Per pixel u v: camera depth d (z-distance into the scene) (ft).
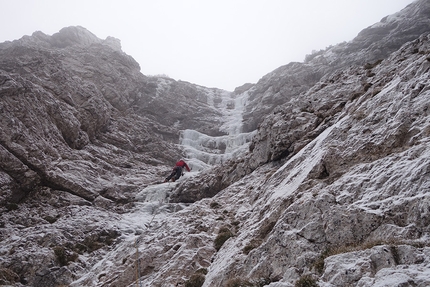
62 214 76.02
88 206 82.48
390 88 48.19
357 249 27.12
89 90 131.75
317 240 30.83
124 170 111.04
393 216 29.04
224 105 196.34
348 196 34.32
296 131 70.59
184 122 171.83
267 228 40.75
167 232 55.42
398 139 38.75
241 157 88.48
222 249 44.29
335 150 43.73
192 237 48.32
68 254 59.77
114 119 141.38
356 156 41.32
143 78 190.39
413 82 43.52
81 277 54.70
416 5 183.11
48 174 84.02
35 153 84.12
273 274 31.37
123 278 46.62
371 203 31.53
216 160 138.41
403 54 68.74
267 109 164.35
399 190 31.09
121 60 183.21
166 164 130.00
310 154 51.83
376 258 24.25
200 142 155.12
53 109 103.04
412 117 39.47
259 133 81.97
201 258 44.29
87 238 66.69
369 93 55.01
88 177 93.91
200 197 86.99
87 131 118.93
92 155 108.68
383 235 28.07
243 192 65.10
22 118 89.51
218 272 37.60
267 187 56.44
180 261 43.78
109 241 67.77
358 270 23.68
